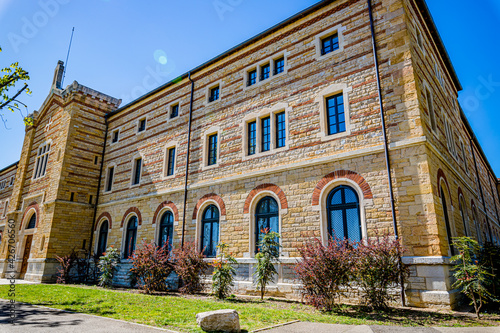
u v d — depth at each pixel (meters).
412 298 9.12
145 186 19.08
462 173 16.23
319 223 11.39
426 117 11.06
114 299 10.72
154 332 6.13
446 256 9.22
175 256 14.29
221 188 14.89
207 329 6.32
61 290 13.74
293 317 7.77
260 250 11.81
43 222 21.30
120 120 22.97
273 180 13.11
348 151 11.35
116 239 19.69
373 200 10.46
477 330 6.41
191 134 17.39
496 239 25.77
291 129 13.20
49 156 23.67
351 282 10.20
